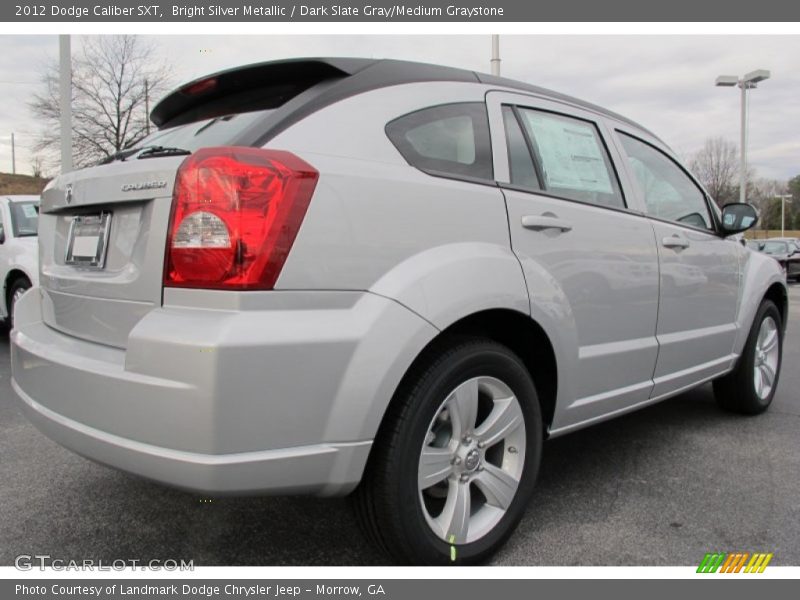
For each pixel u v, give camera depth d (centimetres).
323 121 212
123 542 256
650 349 317
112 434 192
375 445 208
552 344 257
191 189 188
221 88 259
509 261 239
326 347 189
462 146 247
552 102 299
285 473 187
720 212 408
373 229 204
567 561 244
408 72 246
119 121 2642
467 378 226
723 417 439
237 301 180
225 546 254
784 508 291
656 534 266
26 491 303
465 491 231
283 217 186
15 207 688
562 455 360
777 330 460
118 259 215
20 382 245
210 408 174
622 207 313
